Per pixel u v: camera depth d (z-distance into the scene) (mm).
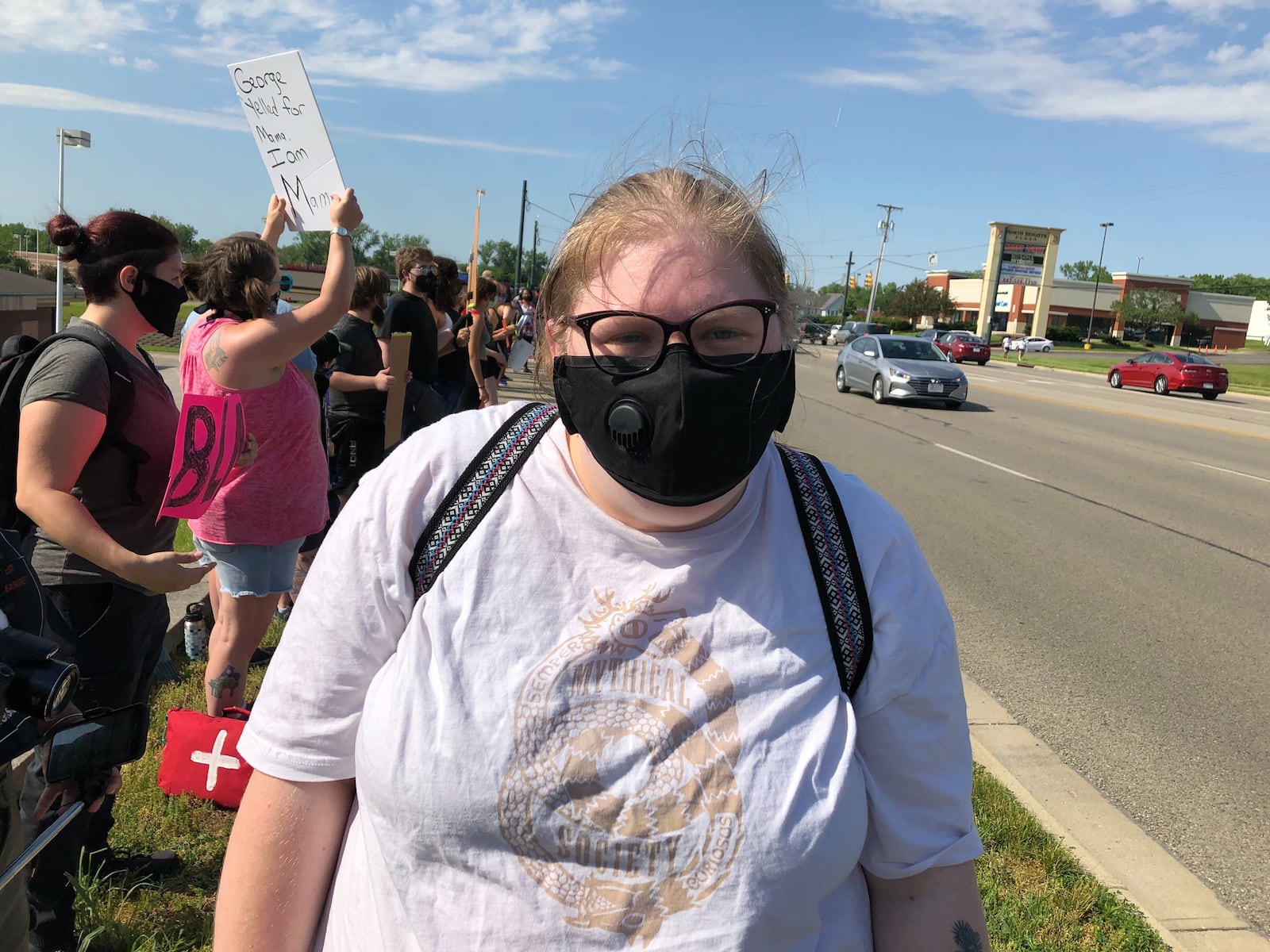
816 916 906
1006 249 71812
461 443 1016
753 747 885
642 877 859
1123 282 77562
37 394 1837
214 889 2326
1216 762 3475
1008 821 2812
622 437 894
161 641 2285
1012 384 25406
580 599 931
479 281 7836
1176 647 4688
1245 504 8766
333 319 2613
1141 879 2674
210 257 2479
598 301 937
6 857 1335
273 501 2604
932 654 983
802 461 1065
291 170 2967
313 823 1006
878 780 970
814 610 955
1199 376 24609
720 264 921
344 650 977
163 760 2598
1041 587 5645
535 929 856
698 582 933
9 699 1115
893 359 17422
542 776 868
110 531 2033
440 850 879
